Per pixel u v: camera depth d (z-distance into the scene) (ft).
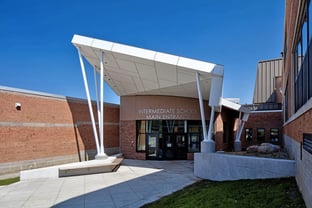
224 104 69.41
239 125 80.12
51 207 27.02
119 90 71.61
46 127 54.39
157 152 68.08
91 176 44.93
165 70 49.70
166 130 68.49
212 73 43.14
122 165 58.08
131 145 70.85
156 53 46.42
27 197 31.01
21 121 49.14
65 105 59.67
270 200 20.63
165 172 48.39
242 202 21.30
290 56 34.01
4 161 45.55
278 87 107.65
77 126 62.75
